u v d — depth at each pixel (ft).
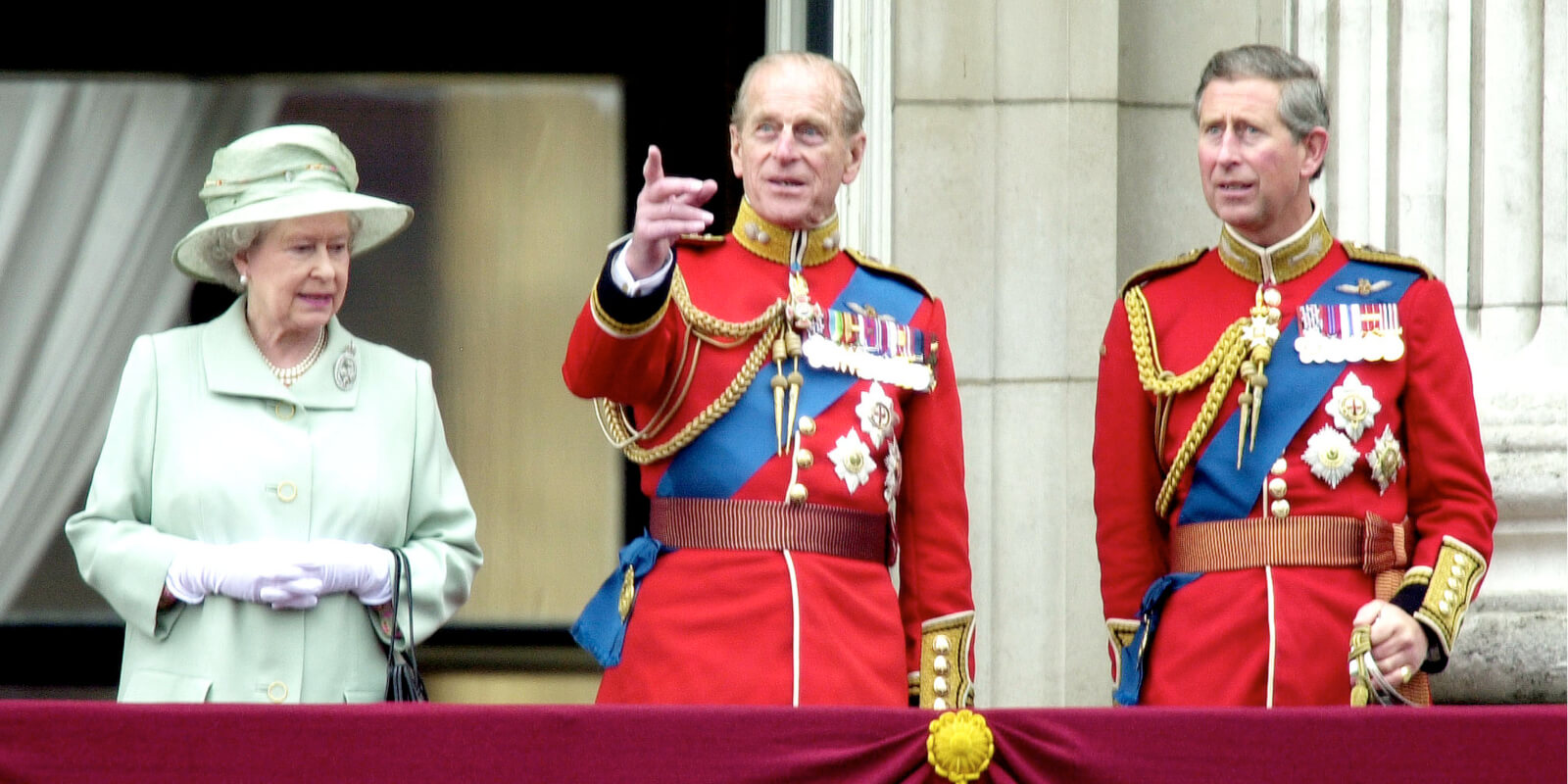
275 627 48.88
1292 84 51.42
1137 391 52.70
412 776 42.45
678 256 50.62
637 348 47.11
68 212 71.05
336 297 50.75
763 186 50.26
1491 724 43.83
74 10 70.90
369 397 51.60
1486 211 61.82
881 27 64.34
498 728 42.68
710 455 49.11
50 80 71.00
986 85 64.44
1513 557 60.70
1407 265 52.06
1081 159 64.28
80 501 70.85
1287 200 51.60
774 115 50.08
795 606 48.01
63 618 70.44
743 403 49.34
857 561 49.24
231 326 51.06
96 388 71.00
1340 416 50.57
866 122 64.44
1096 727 43.96
